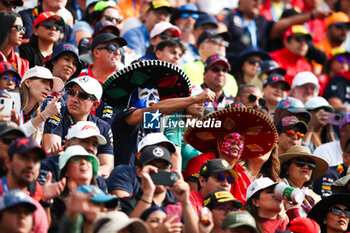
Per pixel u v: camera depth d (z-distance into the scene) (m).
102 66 33.16
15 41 31.77
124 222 20.64
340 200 28.17
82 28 39.19
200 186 27.95
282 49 47.44
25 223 20.50
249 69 43.22
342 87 46.44
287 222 27.42
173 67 29.06
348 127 35.09
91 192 21.34
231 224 22.89
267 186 27.28
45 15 34.44
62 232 19.78
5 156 22.11
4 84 27.36
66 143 26.41
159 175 23.98
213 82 36.16
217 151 30.12
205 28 44.00
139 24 43.84
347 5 55.28
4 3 33.84
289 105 34.03
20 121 26.23
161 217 22.33
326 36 52.44
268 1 53.19
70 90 28.52
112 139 28.56
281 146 33.09
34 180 23.38
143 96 29.44
